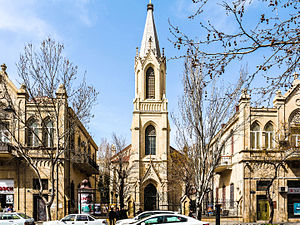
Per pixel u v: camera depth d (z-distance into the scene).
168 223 23.34
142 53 62.25
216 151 27.34
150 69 60.31
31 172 41.09
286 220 41.69
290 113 43.78
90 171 53.84
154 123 58.31
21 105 41.81
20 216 31.47
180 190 56.88
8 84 42.16
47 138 41.78
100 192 65.75
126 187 53.72
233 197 46.03
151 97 59.66
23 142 41.25
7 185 40.81
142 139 57.78
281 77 11.59
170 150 62.19
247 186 42.16
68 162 43.22
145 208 55.09
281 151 41.91
